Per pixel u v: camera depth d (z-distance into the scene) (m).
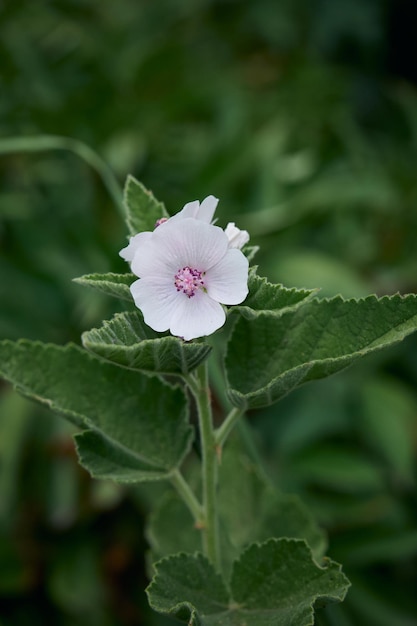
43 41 1.06
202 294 0.42
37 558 0.69
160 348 0.40
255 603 0.45
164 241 0.41
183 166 0.94
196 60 1.13
